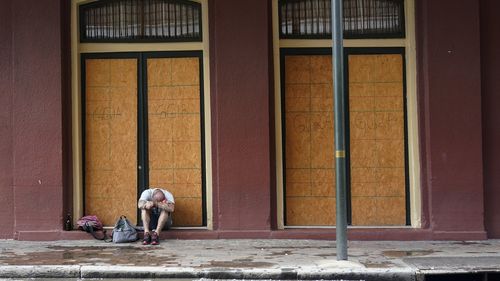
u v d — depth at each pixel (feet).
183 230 34.06
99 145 35.04
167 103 34.94
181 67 34.88
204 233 33.53
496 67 33.99
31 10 33.78
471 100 33.47
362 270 25.76
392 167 34.76
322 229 33.91
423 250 30.60
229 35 33.71
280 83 34.60
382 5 34.91
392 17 34.88
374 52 34.83
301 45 34.78
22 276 26.45
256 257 28.84
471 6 33.58
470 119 33.50
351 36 34.83
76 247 31.53
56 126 33.71
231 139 33.65
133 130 35.04
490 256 28.81
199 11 34.81
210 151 34.35
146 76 35.01
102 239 33.42
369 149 34.81
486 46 33.99
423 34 34.09
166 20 35.01
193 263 27.45
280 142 34.37
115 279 26.18
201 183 34.71
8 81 34.30
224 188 33.60
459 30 33.58
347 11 34.94
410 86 34.42
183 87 34.86
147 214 32.81
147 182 34.91
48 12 33.78
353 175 34.83
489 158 33.88
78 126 34.63
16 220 33.65
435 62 33.58
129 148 35.04
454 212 33.45
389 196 34.73
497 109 33.99
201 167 34.73
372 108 34.81
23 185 33.68
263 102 33.58
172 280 25.91
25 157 33.68
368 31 34.91
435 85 33.53
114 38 35.04
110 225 34.94
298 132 34.88
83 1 34.58
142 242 32.35
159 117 34.96
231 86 33.63
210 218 34.35
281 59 34.81
